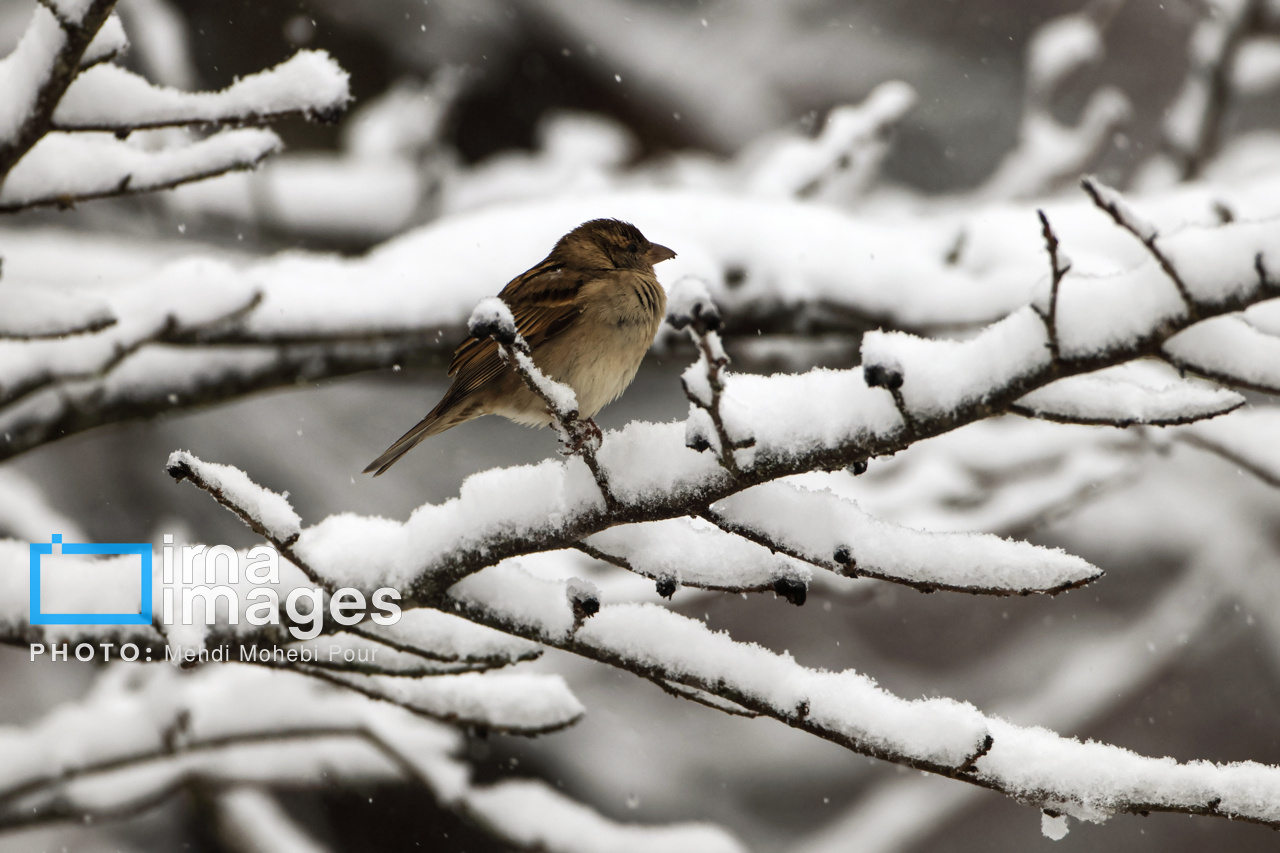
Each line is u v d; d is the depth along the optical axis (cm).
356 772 1029
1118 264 1001
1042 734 524
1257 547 1608
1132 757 512
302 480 1778
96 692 927
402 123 1542
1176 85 2184
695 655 545
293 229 1545
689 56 2330
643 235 959
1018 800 515
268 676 915
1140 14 2205
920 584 495
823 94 2336
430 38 2012
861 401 484
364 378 1220
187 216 1447
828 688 532
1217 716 1836
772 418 493
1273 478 1076
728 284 1019
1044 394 462
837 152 1220
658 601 962
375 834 1562
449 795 934
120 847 1450
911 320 1002
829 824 1706
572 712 674
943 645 1869
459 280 959
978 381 463
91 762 846
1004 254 1018
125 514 1691
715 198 1076
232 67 1925
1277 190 1088
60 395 899
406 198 1584
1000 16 2317
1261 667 1847
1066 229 1041
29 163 601
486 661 587
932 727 515
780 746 1789
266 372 945
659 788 1692
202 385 929
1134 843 1861
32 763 838
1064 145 1395
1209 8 1344
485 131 2106
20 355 770
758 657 544
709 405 455
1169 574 1759
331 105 589
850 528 502
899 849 1445
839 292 1009
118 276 1202
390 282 952
